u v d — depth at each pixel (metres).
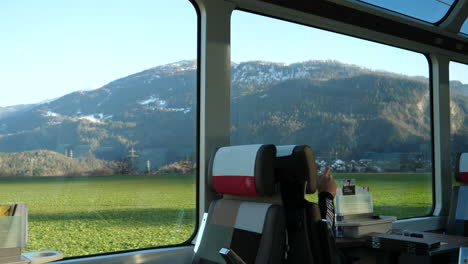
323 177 2.46
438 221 3.92
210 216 2.05
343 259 2.18
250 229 1.79
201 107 2.61
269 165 1.81
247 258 1.74
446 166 4.04
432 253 2.34
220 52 2.65
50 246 2.14
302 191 1.84
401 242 2.46
